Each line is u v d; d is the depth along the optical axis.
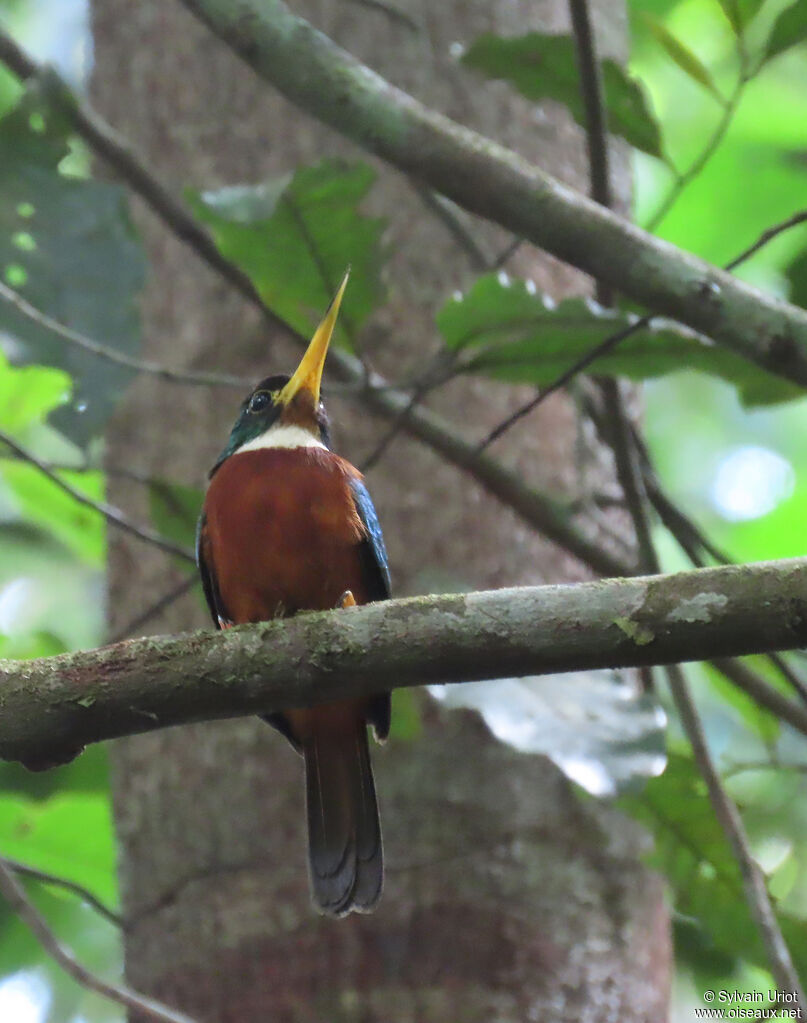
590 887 8.19
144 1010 5.96
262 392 8.52
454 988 7.79
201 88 9.89
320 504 7.50
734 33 7.44
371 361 9.16
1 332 7.71
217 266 8.62
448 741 8.32
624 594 5.10
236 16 7.12
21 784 9.52
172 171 9.85
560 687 7.09
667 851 8.23
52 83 8.30
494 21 9.86
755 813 10.30
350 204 7.34
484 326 7.39
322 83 7.02
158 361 9.60
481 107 9.74
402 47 9.72
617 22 10.63
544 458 9.21
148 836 8.45
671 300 6.73
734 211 14.60
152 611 8.13
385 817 8.20
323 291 7.86
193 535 8.62
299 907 7.99
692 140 14.53
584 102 7.16
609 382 7.94
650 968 8.33
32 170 8.12
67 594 14.17
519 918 7.98
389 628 5.29
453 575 8.34
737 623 4.95
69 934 10.68
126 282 8.04
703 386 16.44
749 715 9.97
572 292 9.82
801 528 15.62
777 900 8.25
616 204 10.19
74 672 5.45
